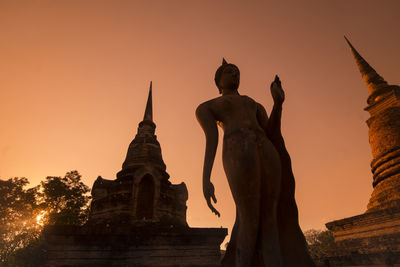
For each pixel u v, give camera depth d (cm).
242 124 315
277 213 309
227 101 335
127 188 2008
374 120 1769
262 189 294
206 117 341
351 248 1421
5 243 3719
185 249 1580
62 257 1422
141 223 1797
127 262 1482
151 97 2975
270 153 300
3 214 3734
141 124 2680
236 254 294
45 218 3766
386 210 1272
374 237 1299
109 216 1892
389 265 1191
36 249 3731
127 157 2378
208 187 298
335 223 1556
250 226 282
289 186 314
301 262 286
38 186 4016
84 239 1496
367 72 2016
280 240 299
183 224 2070
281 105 316
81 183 4100
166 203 2020
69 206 3825
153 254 1533
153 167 2083
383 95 1783
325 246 4412
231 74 383
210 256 1577
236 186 288
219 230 1673
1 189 3884
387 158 1562
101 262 1457
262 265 294
